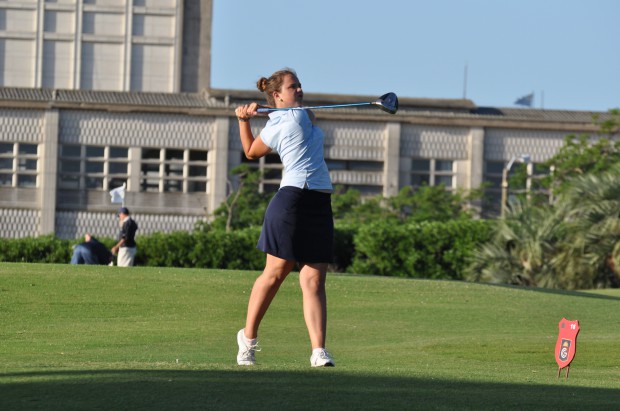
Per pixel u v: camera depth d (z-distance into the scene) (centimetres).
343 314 4047
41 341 3053
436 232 8638
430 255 8644
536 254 7588
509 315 4175
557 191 11731
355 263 8738
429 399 1352
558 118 14625
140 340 3130
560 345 1958
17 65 17462
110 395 1295
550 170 12950
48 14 17500
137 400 1263
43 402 1242
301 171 1791
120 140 13888
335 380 1504
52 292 4119
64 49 17538
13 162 13725
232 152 13938
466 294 4769
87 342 3044
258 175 13075
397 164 14200
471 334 3572
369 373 1638
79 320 3594
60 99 14238
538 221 7800
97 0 17638
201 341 3139
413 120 14175
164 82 17800
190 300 4147
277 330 3484
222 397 1297
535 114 14875
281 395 1326
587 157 11919
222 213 12825
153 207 13925
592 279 7512
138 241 8244
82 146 13838
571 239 7625
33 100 13662
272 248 1794
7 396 1284
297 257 1791
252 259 8344
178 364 1766
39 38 17475
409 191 13825
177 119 13925
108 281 4456
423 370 1881
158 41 17750
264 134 1816
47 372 1558
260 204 12912
